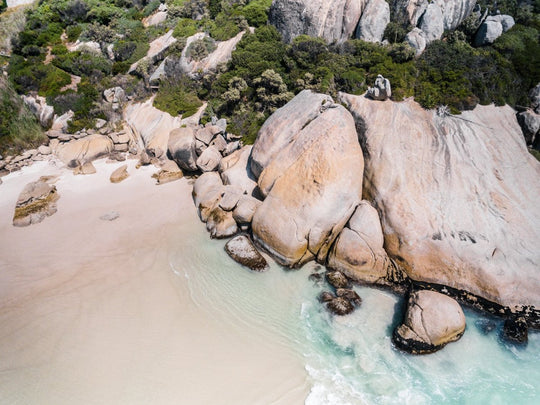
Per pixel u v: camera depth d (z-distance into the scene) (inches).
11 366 460.1
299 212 618.2
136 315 533.3
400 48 828.6
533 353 480.4
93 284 596.4
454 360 469.4
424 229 572.1
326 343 492.7
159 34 1359.5
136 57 1274.6
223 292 576.1
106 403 413.4
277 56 1030.4
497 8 960.9
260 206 666.2
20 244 701.9
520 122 739.4
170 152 933.8
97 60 1241.4
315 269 618.5
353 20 992.9
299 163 661.3
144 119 1116.5
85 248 685.9
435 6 896.9
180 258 650.2
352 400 421.1
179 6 1429.6
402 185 612.1
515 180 639.1
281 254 619.8
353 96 775.1
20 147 1035.3
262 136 755.4
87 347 482.6
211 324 519.2
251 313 539.2
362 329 511.8
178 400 415.5
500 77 755.4
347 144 666.2
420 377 449.1
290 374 450.0
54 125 1114.7
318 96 749.9
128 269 627.8
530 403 420.8
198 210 773.9
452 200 598.2
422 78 769.6
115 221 764.6
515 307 518.0
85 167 967.6
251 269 615.5
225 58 1153.4
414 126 678.5
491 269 534.9
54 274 621.9
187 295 569.9
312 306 550.0
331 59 893.8
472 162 641.6
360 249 582.6
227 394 423.2
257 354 475.2
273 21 1151.0
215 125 968.3
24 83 1133.7
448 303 489.7
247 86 1006.4
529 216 597.0
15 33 1312.7
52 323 522.3
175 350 477.4
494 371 458.0
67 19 1416.1
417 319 477.7
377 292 571.5
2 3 1668.3
